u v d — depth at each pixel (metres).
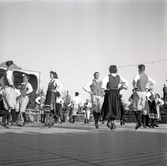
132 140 3.90
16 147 2.98
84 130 6.38
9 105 7.05
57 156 2.37
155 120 9.50
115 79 6.62
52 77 7.45
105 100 6.54
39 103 11.87
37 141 3.65
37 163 2.04
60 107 11.75
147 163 2.08
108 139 4.04
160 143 3.47
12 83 7.14
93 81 7.98
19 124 8.74
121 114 6.66
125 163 2.08
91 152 2.63
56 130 6.31
